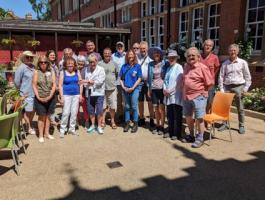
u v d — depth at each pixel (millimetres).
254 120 7586
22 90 6117
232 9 10711
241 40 10430
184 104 5730
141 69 6688
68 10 36969
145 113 8531
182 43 13242
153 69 6277
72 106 6363
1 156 5188
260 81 9844
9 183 4188
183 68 5797
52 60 7172
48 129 6188
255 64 9898
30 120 6496
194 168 4656
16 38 15969
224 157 5082
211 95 6480
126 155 5223
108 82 6742
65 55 6785
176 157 5105
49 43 16672
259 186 4074
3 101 5652
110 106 6855
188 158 5055
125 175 4438
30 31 15602
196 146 5547
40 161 4965
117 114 7973
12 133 4414
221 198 3783
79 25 18594
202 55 6492
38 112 5883
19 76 6059
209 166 4723
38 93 5820
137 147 5629
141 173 4496
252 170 4566
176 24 14164
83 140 6074
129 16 19328
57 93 6656
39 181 4254
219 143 5793
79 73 6555
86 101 6656
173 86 5840
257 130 6664
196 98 5453
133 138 6180
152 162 4906
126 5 19344
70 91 6262
